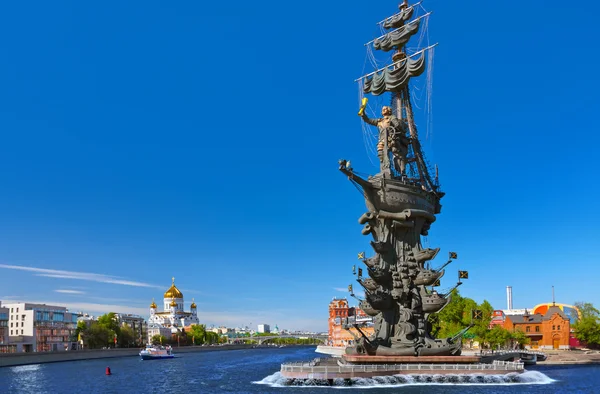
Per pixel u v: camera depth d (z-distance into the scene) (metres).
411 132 105.25
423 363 86.25
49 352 195.25
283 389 77.75
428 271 92.38
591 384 84.19
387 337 90.81
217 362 187.25
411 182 99.06
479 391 72.56
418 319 92.00
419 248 96.50
